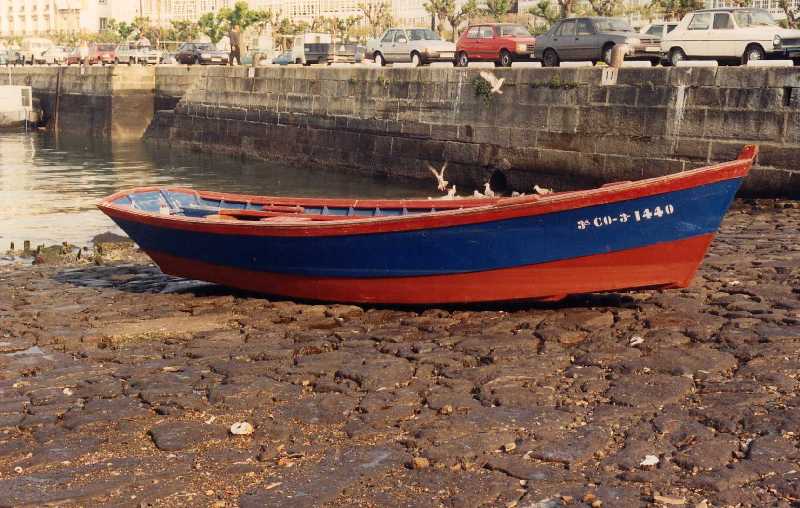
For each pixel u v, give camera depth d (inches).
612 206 375.2
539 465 246.2
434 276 414.0
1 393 325.1
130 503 233.3
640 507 220.8
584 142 897.5
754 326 362.3
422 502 228.4
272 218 491.2
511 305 425.7
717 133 772.0
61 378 340.8
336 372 330.3
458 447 258.2
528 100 959.0
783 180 723.4
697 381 304.0
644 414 277.6
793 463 239.3
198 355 365.4
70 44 4035.4
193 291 516.1
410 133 1131.9
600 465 245.4
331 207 531.2
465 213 392.8
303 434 275.9
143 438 277.7
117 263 629.9
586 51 1042.7
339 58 1680.6
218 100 1587.1
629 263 386.3
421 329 393.7
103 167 1417.3
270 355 358.0
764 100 736.3
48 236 794.2
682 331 359.9
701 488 229.6
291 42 2935.5
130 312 454.6
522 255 394.3
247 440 272.4
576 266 390.9
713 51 916.0
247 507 229.0
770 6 1646.2
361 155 1224.2
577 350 344.5
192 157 1563.7
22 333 416.2
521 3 2564.0
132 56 2214.6
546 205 379.9
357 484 240.2
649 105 829.8
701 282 450.0
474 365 334.6
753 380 300.2
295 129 1371.8
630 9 1978.3
